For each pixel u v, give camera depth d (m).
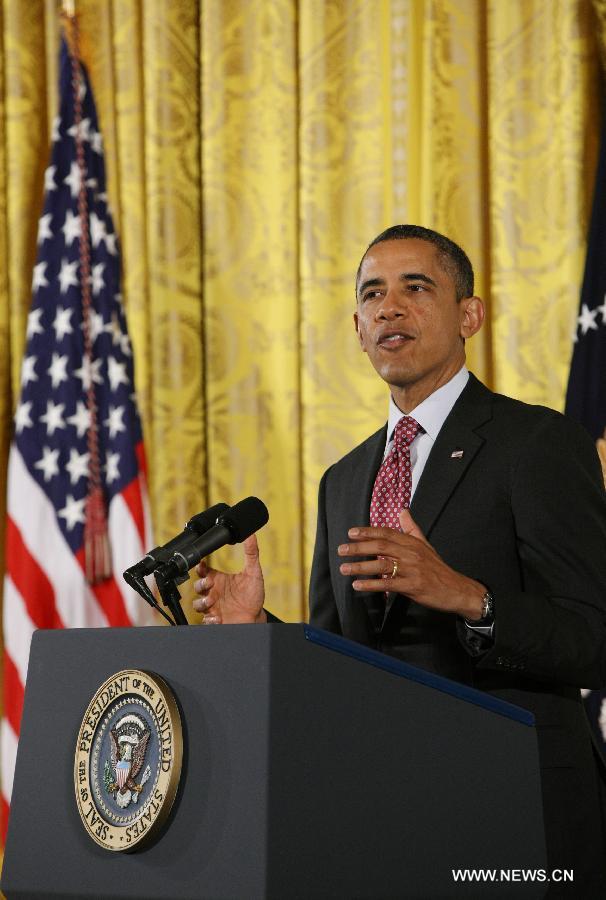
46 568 8.77
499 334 8.56
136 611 8.70
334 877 2.88
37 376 9.01
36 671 3.41
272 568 8.88
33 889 3.20
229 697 2.93
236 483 9.01
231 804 2.86
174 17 9.40
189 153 9.34
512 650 3.81
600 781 4.43
